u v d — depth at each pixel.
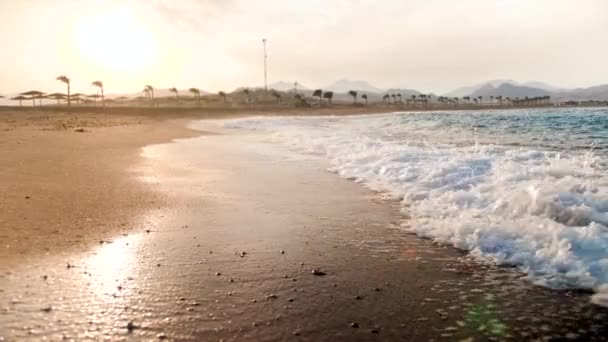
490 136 15.04
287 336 2.56
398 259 3.91
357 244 4.34
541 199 4.82
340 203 6.11
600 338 2.54
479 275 3.51
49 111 50.34
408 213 5.48
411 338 2.55
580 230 4.06
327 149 12.70
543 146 11.16
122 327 2.63
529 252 3.86
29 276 3.35
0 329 2.56
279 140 17.00
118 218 5.13
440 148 11.13
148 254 3.97
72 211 5.34
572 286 3.24
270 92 130.12
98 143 14.70
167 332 2.58
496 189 5.84
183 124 32.44
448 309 2.93
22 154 10.78
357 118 41.31
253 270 3.62
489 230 4.41
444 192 6.21
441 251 4.10
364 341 2.52
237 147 14.29
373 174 8.12
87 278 3.36
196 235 4.59
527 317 2.80
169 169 9.19
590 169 6.94
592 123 19.09
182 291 3.17
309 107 84.00
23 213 5.14
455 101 153.12
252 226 4.96
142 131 22.23
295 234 4.67
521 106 110.44
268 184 7.57
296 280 3.42
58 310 2.82
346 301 3.05
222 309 2.90
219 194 6.68
